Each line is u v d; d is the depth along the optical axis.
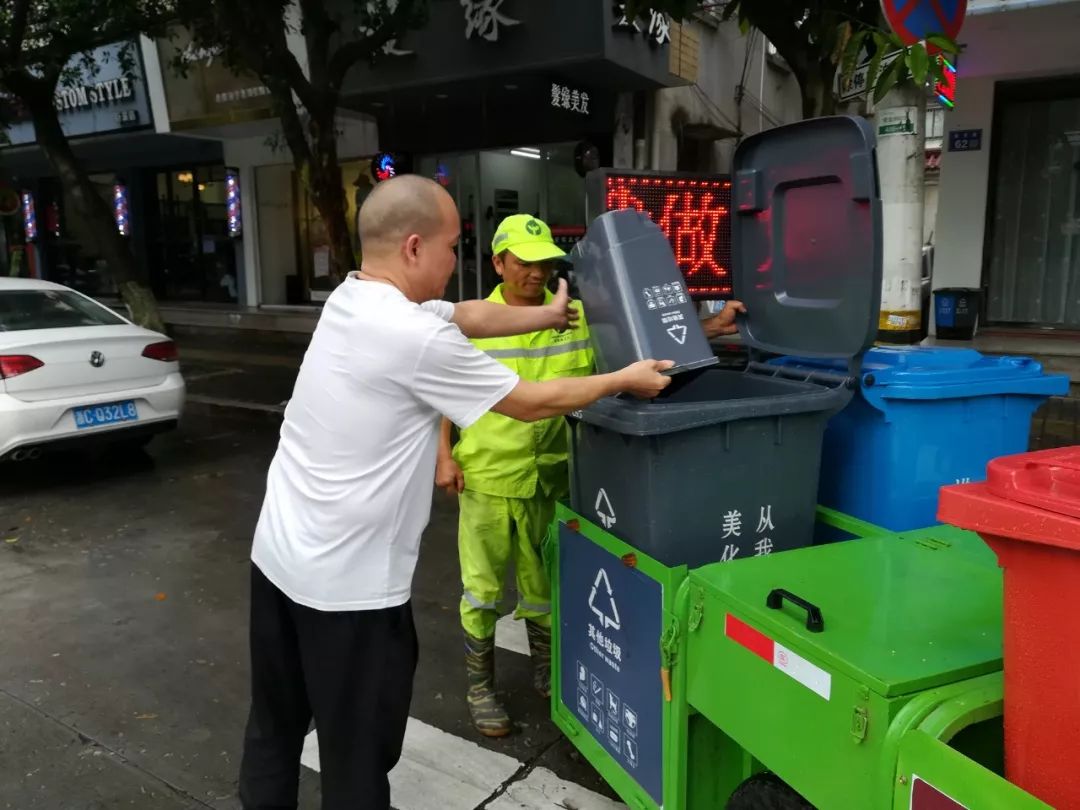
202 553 4.78
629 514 2.23
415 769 2.80
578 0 8.99
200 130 14.00
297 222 15.80
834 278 2.37
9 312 6.00
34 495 5.86
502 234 2.73
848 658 1.55
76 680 3.41
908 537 2.21
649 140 11.04
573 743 2.72
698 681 1.98
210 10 8.08
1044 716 1.30
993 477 1.37
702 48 11.80
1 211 15.30
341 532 1.96
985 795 1.27
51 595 4.22
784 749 1.71
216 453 6.98
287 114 7.50
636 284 2.21
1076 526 1.18
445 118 11.42
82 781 2.77
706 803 2.14
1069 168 9.46
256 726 2.23
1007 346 8.95
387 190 2.02
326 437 1.96
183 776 2.79
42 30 9.05
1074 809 1.27
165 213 17.02
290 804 2.25
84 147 15.88
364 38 7.57
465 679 3.41
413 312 1.92
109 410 5.98
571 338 2.83
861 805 1.52
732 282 2.81
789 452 2.26
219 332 13.51
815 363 2.56
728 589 1.87
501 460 2.79
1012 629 1.35
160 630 3.85
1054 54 8.66
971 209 9.72
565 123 10.65
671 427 2.04
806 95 3.87
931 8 3.31
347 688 2.00
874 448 2.45
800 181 2.44
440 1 9.79
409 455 1.98
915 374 2.37
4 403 5.45
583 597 2.52
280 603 2.11
